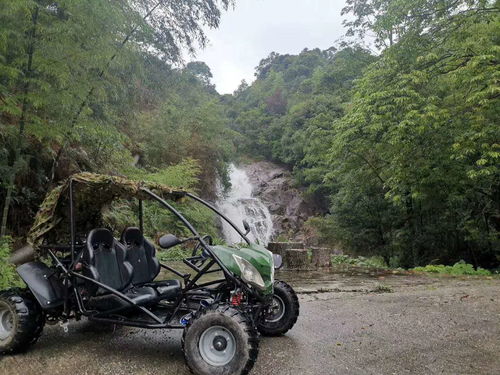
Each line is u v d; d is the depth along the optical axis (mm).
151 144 15984
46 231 3582
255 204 25016
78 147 10148
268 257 3338
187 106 20016
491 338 3848
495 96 9734
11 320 3303
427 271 9914
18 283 5395
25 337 3207
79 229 3908
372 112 11602
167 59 9562
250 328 2703
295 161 30016
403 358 3271
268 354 3322
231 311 2775
